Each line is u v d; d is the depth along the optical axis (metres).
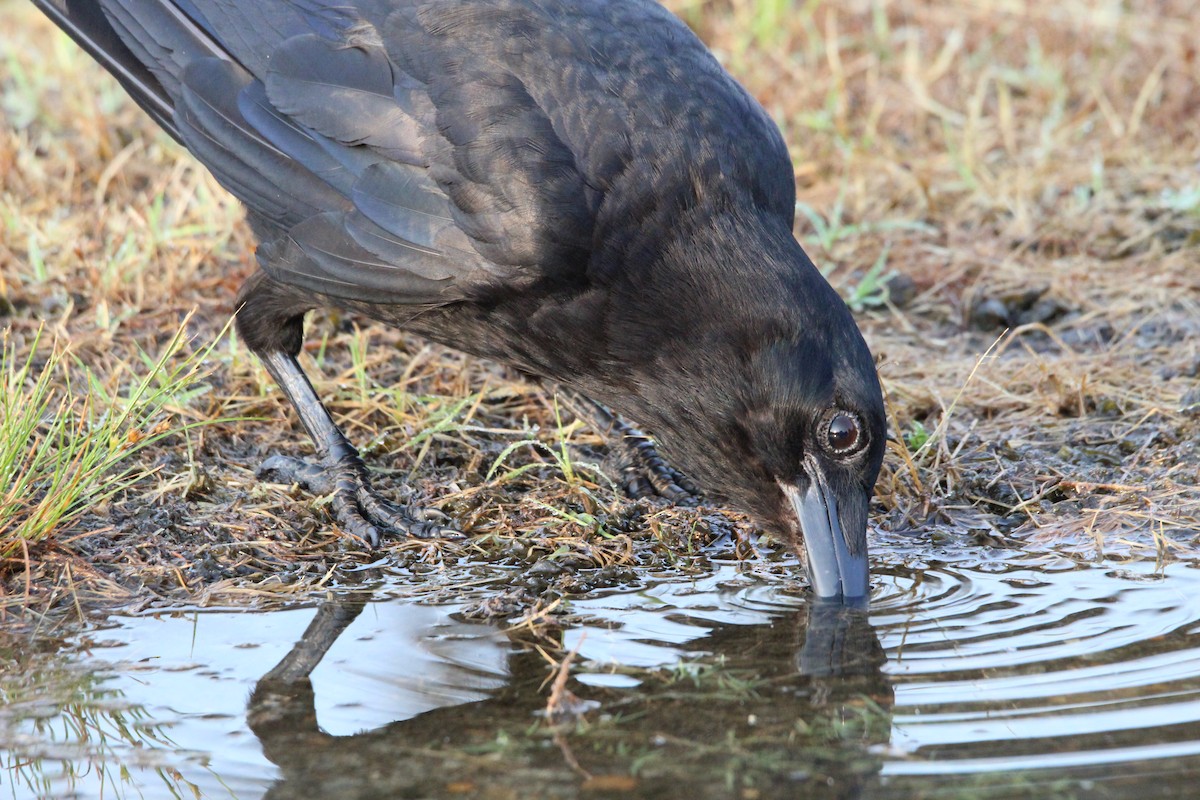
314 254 9.02
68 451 8.65
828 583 8.06
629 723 6.49
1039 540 9.02
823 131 15.03
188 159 13.68
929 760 6.11
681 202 8.27
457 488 9.48
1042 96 15.72
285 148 9.04
